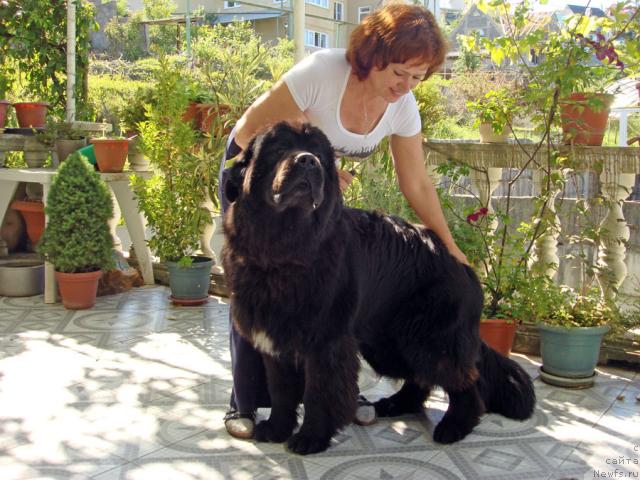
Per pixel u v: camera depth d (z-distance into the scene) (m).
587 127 4.16
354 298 2.85
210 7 30.77
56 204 5.14
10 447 2.95
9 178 5.59
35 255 6.23
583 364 3.80
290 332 2.75
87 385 3.71
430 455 2.98
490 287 4.11
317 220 2.64
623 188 4.30
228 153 3.17
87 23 7.29
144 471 2.76
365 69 2.81
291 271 2.67
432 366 3.10
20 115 6.39
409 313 3.12
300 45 5.79
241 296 2.79
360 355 3.43
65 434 3.09
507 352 4.09
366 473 2.79
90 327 4.85
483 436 3.18
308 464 2.86
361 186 5.47
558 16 5.04
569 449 3.04
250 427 3.11
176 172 5.55
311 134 2.67
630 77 4.44
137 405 3.46
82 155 5.32
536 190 4.62
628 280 4.61
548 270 4.69
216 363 4.15
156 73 5.59
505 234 4.30
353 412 2.91
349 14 26.16
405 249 3.12
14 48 7.18
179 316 5.21
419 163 3.30
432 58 2.75
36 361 4.09
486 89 9.27
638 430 3.26
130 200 6.04
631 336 4.13
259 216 2.62
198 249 5.70
